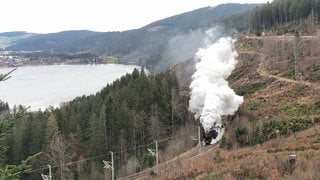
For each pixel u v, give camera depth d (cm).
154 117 7812
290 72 8606
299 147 4038
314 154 3344
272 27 15000
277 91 7781
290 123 5547
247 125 6106
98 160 7131
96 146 7181
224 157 4200
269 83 8500
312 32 11838
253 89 8569
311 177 2520
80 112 8525
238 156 4106
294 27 13575
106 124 7506
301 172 2656
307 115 6012
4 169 1178
